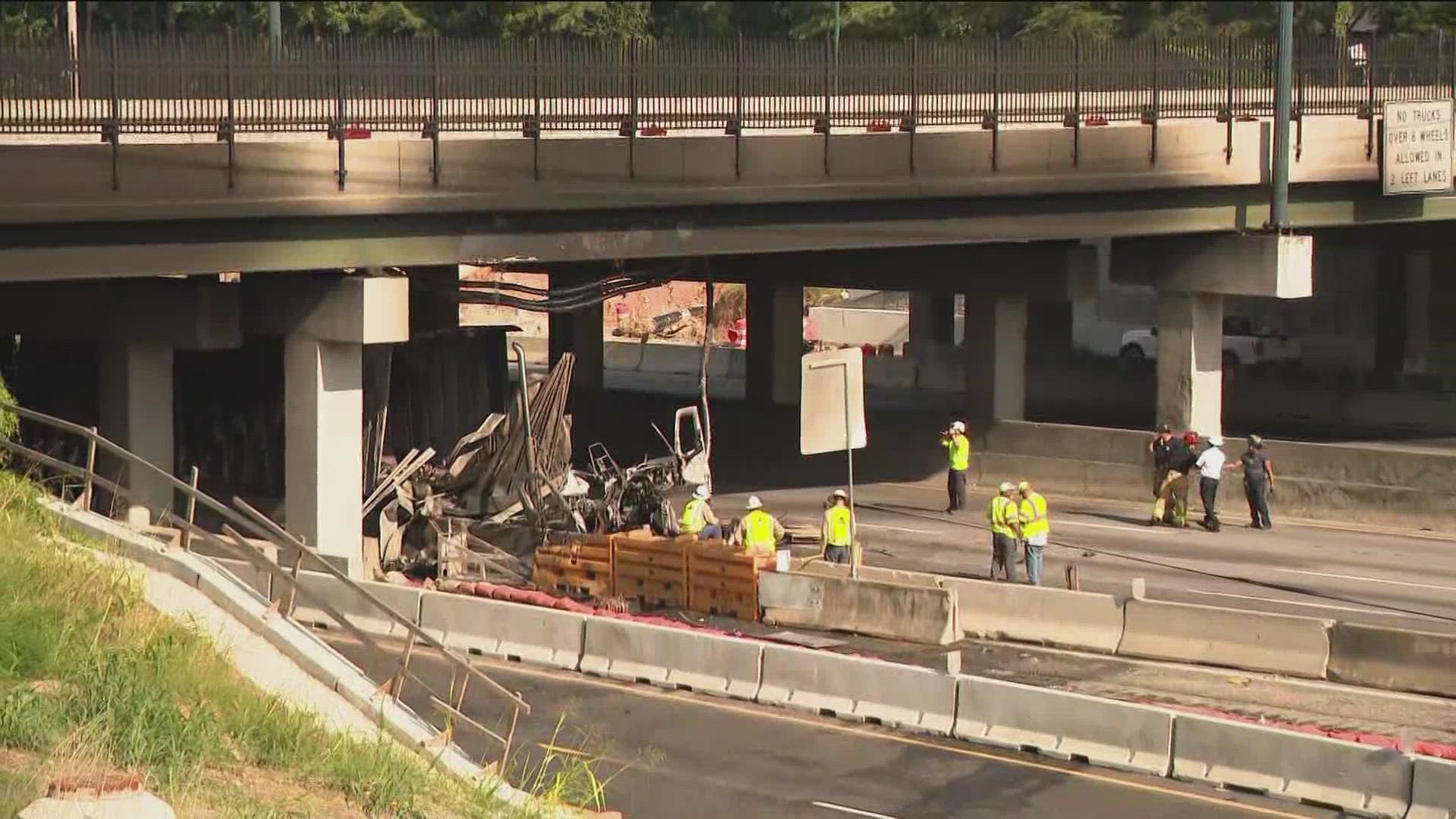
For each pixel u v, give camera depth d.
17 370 154.12
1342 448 157.88
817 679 94.81
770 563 118.19
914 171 141.62
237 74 110.88
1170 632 105.62
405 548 138.12
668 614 120.25
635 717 92.62
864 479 186.00
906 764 85.00
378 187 116.50
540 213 126.31
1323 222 174.62
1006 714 88.56
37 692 62.06
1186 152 159.75
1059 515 162.00
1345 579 131.50
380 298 125.50
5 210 101.06
